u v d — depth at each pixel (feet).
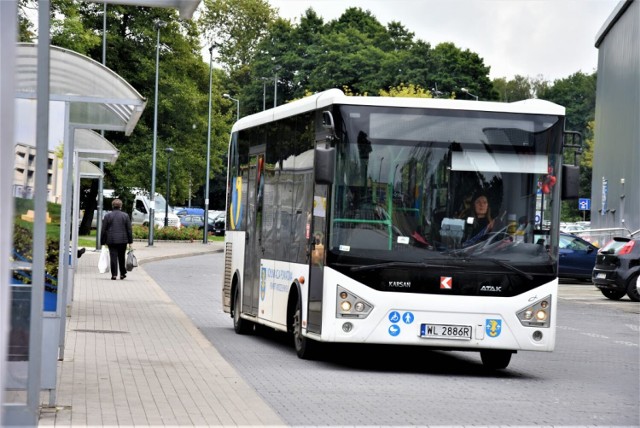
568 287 150.71
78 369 49.34
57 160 43.47
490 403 45.11
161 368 50.67
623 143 215.51
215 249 231.50
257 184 68.49
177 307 88.58
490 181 54.34
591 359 65.51
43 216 32.63
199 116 271.90
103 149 80.18
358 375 53.11
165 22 251.80
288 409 41.45
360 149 53.72
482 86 397.60
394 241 53.52
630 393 50.16
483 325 53.62
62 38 183.73
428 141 54.19
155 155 243.19
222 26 470.39
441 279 53.47
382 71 378.53
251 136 70.79
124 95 47.06
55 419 36.24
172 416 37.63
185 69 271.90
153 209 239.30
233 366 54.95
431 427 38.34
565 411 43.55
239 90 444.14
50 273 40.45
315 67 395.96
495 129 54.60
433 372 56.08
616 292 127.75
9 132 19.76
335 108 53.93
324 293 53.57
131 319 76.69
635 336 82.07
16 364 36.42
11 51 19.83
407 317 53.31
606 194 233.96
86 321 73.92
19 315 36.47
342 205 53.52
